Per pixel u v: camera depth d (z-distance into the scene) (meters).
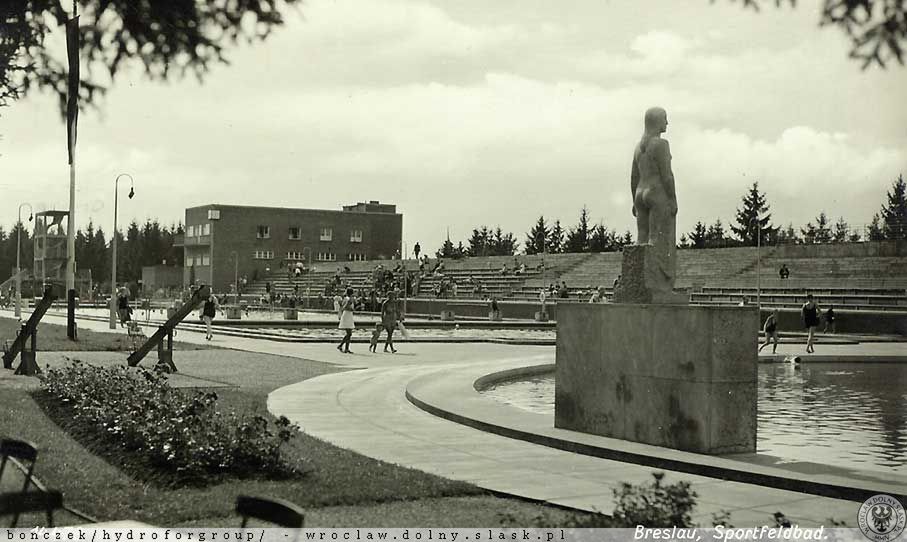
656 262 12.91
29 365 21.09
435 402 16.23
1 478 8.07
